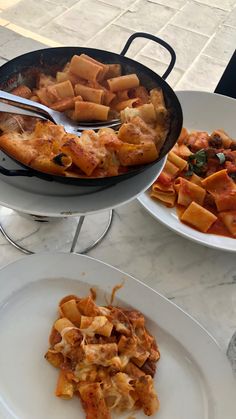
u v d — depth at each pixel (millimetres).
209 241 545
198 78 1002
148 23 1139
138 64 533
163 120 508
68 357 427
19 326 453
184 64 1033
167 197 579
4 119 468
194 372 447
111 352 419
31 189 464
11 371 428
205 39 1133
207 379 439
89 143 452
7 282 460
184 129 667
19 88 505
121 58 537
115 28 1090
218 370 442
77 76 521
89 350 415
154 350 448
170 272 537
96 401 401
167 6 1218
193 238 532
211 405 428
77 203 460
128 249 551
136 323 452
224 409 425
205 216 556
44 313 465
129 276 479
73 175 436
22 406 412
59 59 529
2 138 443
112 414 412
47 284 476
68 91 509
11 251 529
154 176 492
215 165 631
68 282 479
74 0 1133
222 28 1186
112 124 505
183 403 429
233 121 708
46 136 452
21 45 908
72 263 481
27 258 470
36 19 1042
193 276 538
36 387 424
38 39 991
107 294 476
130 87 530
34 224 555
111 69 537
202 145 657
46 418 409
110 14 1131
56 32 1021
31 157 429
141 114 504
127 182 484
